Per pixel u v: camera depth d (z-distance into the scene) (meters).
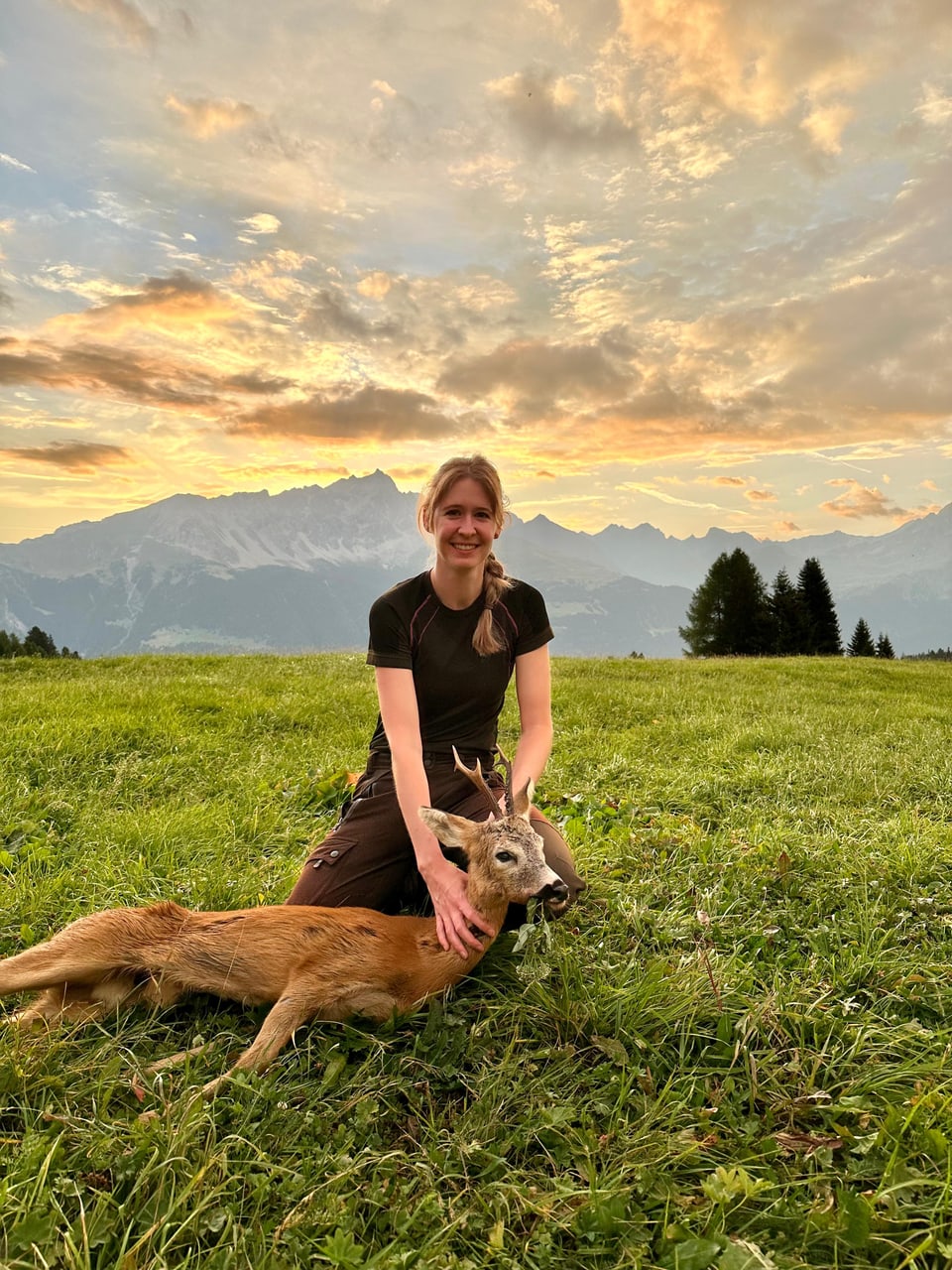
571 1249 1.20
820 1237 1.19
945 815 3.20
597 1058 1.63
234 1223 1.18
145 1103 1.45
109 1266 1.15
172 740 3.87
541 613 2.19
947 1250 1.13
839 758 4.07
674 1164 1.33
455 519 1.94
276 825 2.82
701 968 1.85
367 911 1.79
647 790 3.48
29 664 7.38
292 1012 1.60
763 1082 1.53
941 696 7.69
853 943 2.03
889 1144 1.35
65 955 1.65
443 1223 1.22
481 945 1.74
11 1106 1.43
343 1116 1.46
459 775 2.10
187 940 1.69
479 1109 1.46
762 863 2.55
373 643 2.03
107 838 2.59
